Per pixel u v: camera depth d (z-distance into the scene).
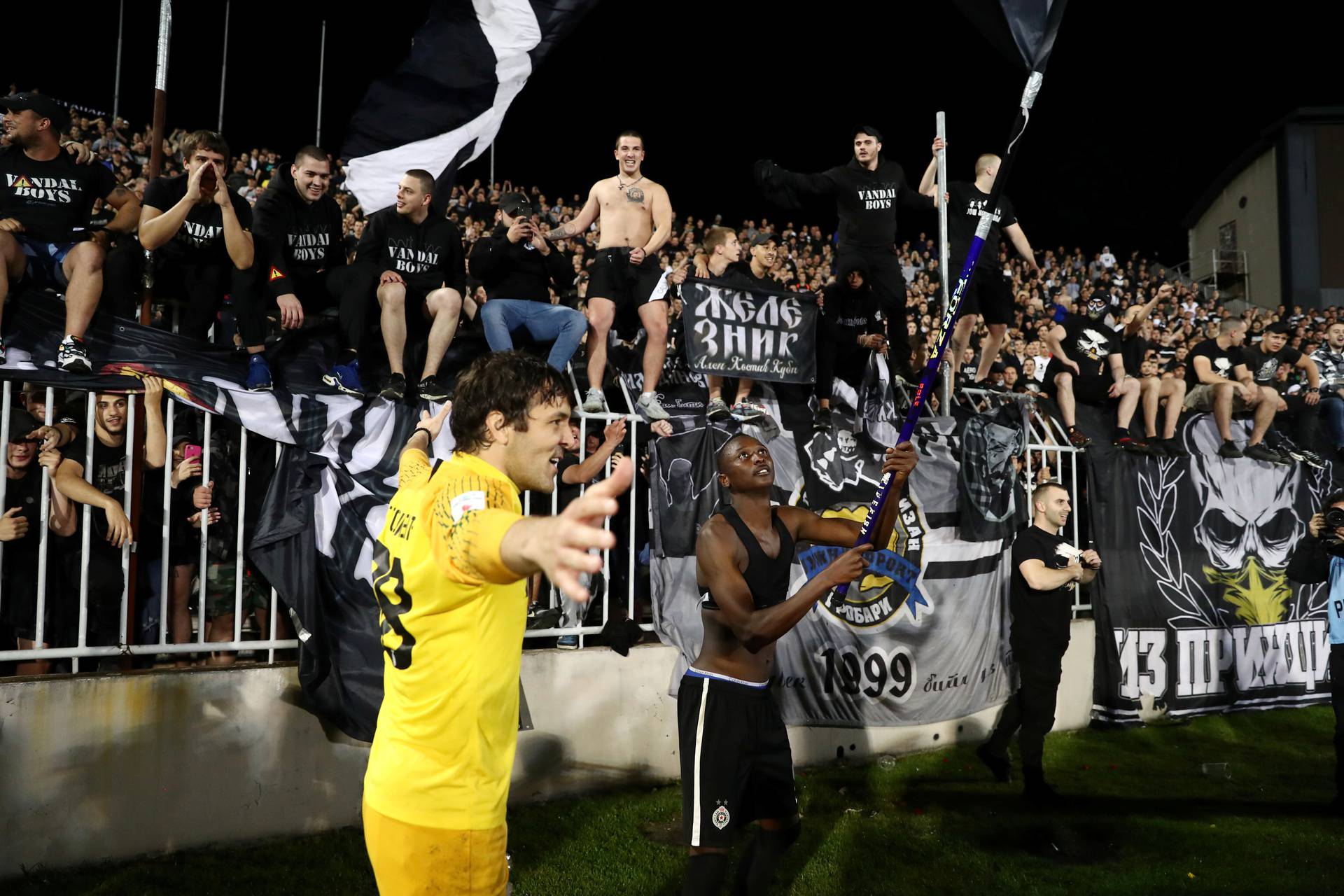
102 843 3.84
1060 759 6.09
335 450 4.58
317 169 5.18
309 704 4.25
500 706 2.02
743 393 6.15
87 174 4.80
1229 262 22.23
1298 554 6.02
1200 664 7.41
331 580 4.39
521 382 2.03
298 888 3.76
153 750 3.98
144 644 4.20
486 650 1.97
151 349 4.66
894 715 5.96
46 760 3.75
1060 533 7.25
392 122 5.98
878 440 6.29
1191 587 7.50
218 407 4.37
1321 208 20.44
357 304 5.13
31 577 4.11
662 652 5.38
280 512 4.34
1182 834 4.71
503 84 6.18
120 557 4.22
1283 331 9.10
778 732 3.54
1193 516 7.68
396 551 2.02
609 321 5.74
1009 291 7.21
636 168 5.98
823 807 4.99
